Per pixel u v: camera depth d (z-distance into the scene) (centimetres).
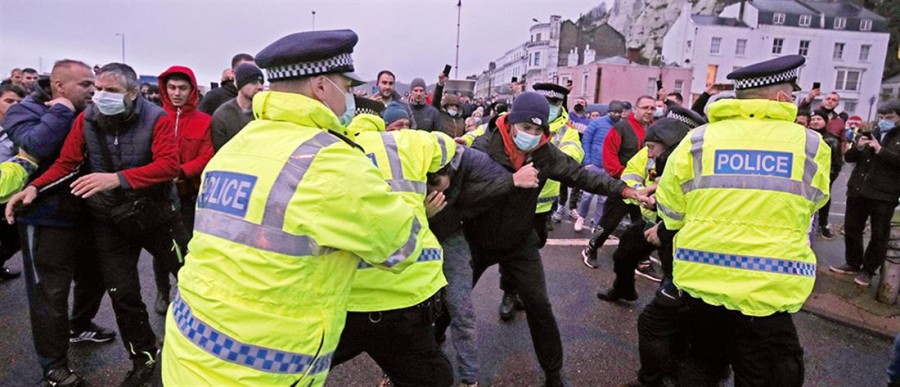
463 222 281
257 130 143
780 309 203
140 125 269
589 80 4312
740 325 211
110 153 267
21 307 390
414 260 151
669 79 4234
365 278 181
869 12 4831
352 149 142
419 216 207
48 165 285
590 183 297
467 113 1265
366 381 304
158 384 150
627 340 364
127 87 261
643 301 435
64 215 269
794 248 203
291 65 143
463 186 260
